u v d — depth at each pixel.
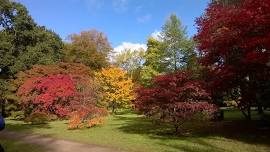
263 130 18.08
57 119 30.66
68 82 25.34
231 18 13.60
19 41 40.00
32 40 40.34
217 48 14.88
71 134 19.00
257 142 14.35
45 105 25.77
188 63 38.09
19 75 33.25
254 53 12.78
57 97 25.33
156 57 40.69
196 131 18.95
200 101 16.45
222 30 14.20
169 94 16.39
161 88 16.66
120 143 14.64
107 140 15.80
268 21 12.70
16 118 35.78
